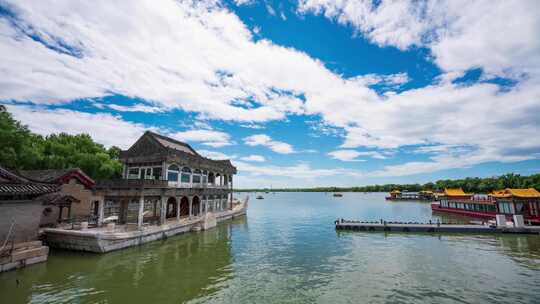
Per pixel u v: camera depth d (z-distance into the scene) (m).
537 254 26.69
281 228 44.94
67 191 32.97
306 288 17.89
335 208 92.50
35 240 22.22
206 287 17.86
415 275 20.45
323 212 77.00
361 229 41.72
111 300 15.62
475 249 28.97
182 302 15.53
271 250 28.67
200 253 26.58
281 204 118.31
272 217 63.06
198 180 42.53
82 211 35.00
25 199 21.67
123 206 33.09
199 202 42.81
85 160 53.78
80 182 34.97
